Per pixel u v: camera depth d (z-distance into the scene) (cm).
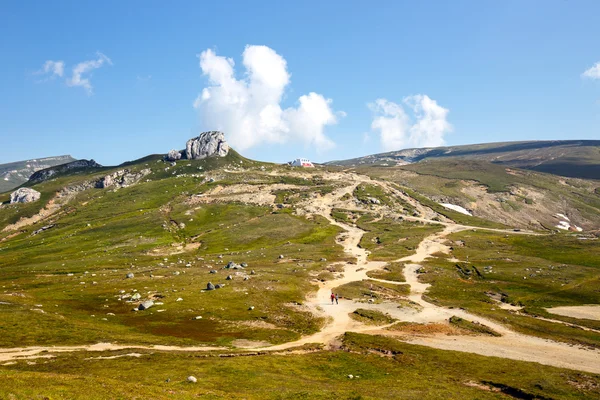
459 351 6356
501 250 18512
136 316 8362
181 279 12144
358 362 5625
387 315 8881
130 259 18462
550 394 4412
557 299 10775
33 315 7200
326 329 7794
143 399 3234
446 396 4241
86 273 14588
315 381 4666
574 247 18050
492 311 9631
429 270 14575
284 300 9956
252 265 15612
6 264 19375
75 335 6281
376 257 17275
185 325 7738
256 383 4350
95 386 3375
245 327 7694
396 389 4422
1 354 5019
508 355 6250
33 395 2906
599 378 5006
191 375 4456
